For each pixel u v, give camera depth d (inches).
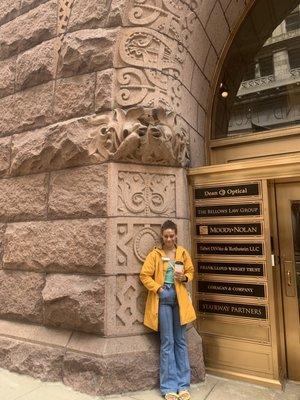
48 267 151.7
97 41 151.7
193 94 175.9
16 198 168.1
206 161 185.6
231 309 149.1
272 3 193.8
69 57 159.0
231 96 194.2
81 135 146.5
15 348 149.3
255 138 176.9
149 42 152.6
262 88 188.1
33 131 167.6
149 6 152.9
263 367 140.1
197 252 159.0
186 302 133.6
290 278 151.1
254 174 149.7
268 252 143.9
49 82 165.9
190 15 164.2
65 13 165.9
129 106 146.1
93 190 142.9
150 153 145.4
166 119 147.5
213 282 154.5
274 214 155.7
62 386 133.2
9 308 161.0
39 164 161.0
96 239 138.7
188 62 169.0
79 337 139.0
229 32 195.6
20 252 161.3
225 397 128.4
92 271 139.0
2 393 127.6
